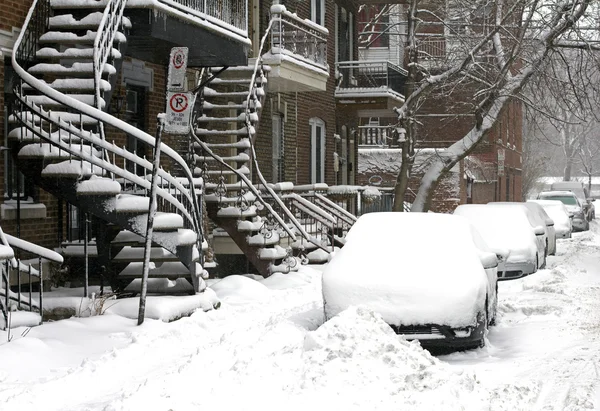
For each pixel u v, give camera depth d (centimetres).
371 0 4003
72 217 1906
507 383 1086
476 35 3559
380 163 5022
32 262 1712
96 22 1744
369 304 1347
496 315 1684
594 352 1306
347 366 1043
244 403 933
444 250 1447
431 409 914
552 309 1786
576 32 3231
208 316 1638
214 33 2053
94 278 1898
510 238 2469
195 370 1096
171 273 1680
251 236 2317
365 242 1478
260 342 1275
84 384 1080
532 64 3350
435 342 1333
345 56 3953
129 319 1498
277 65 2656
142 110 2183
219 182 2297
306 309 1788
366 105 3819
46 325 1388
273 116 3058
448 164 3594
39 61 1739
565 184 6894
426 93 3631
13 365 1146
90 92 1680
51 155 1523
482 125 3556
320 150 3588
